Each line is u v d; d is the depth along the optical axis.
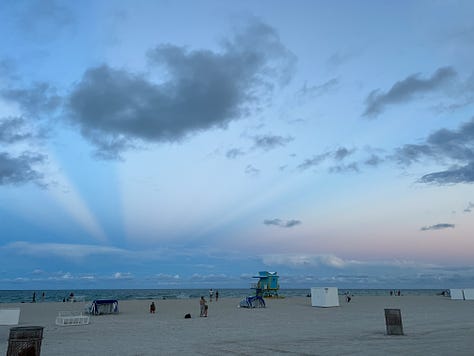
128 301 67.06
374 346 14.68
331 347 14.56
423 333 18.88
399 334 18.16
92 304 36.38
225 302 60.84
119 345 15.93
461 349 13.69
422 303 52.84
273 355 12.95
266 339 17.28
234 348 14.69
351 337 17.61
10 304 54.69
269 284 72.88
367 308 42.88
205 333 20.14
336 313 35.38
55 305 51.72
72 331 21.72
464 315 30.97
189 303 58.62
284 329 21.75
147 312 38.69
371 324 24.45
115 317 32.28
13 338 9.58
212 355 13.19
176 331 21.30
